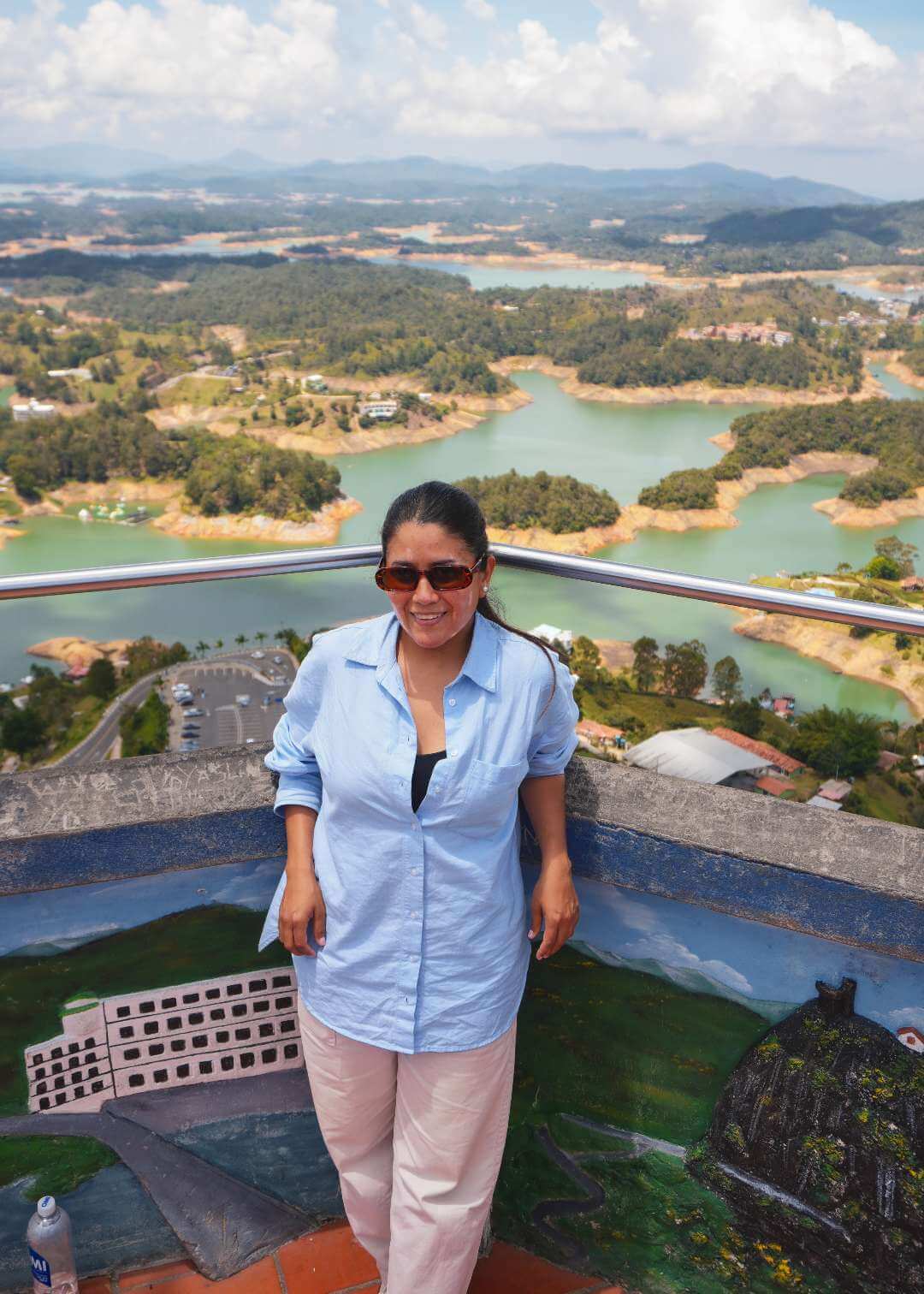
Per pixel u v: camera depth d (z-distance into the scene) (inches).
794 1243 67.2
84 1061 70.4
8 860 64.9
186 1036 71.9
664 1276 71.9
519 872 58.9
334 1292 70.9
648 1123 71.1
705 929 66.0
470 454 5118.1
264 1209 74.4
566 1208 73.7
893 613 61.6
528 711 54.2
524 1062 74.3
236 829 66.9
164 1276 72.7
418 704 54.2
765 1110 66.8
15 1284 72.7
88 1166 72.0
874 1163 63.9
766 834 62.2
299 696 57.3
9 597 68.6
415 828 53.1
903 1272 63.9
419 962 54.6
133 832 65.5
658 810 64.6
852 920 60.0
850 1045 63.8
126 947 69.4
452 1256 59.4
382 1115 61.3
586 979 70.6
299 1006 61.2
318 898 57.9
